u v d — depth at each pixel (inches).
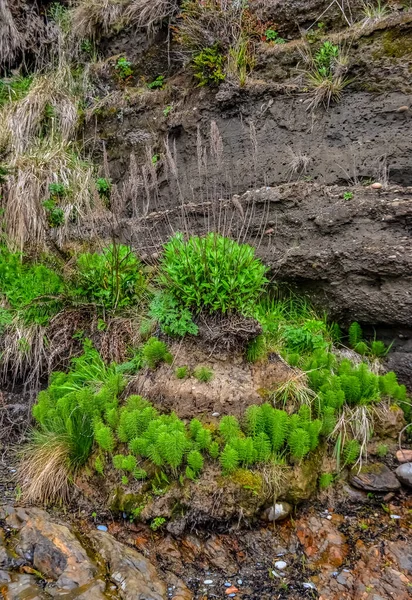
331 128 175.5
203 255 133.3
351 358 149.2
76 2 283.1
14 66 285.1
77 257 193.3
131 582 97.0
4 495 126.4
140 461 117.5
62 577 97.7
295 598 97.9
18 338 168.1
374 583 99.4
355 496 120.0
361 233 152.0
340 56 177.0
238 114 197.5
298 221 165.0
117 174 235.8
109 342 157.9
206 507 110.4
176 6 230.4
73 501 123.1
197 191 200.5
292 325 156.5
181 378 131.3
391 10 182.9
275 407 128.1
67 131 247.3
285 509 113.3
